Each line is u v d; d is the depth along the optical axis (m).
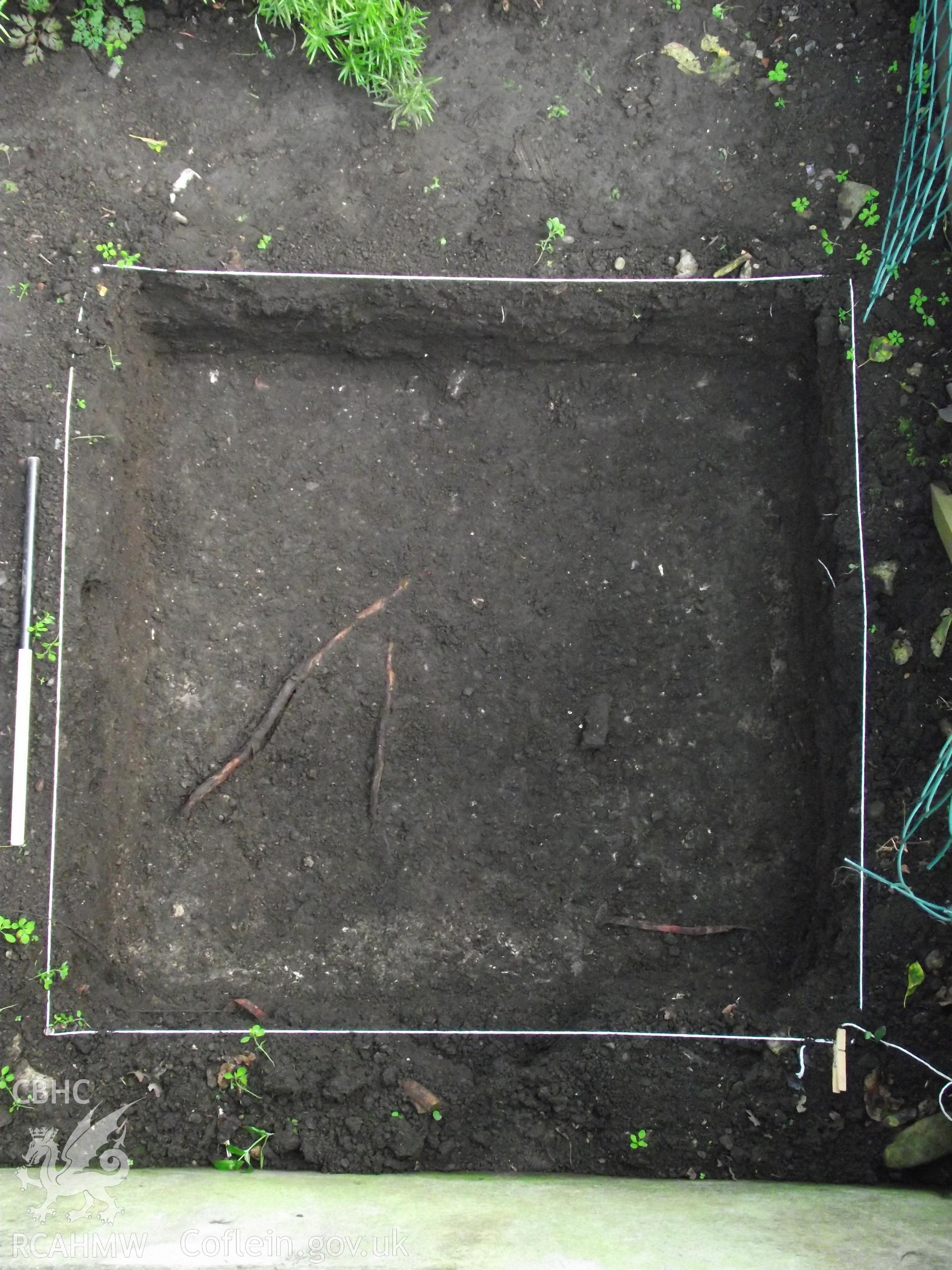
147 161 1.77
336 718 1.79
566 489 1.82
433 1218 1.45
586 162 1.77
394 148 1.77
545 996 1.74
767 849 1.77
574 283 1.74
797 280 1.73
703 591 1.81
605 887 1.77
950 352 1.72
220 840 1.78
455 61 1.78
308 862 1.77
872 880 1.67
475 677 1.80
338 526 1.82
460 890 1.77
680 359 1.82
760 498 1.82
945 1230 1.44
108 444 1.75
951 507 1.68
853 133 1.75
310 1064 1.66
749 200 1.75
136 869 1.77
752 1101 1.63
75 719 1.71
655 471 1.82
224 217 1.76
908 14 1.75
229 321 1.79
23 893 1.67
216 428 1.83
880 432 1.72
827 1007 1.65
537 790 1.79
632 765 1.79
